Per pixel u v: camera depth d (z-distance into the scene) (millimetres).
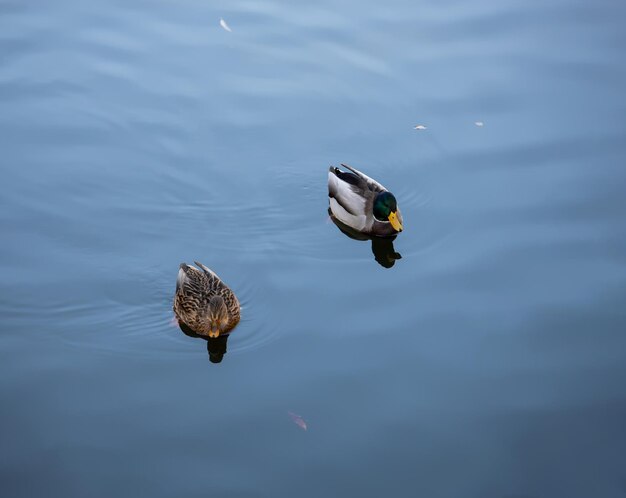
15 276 13820
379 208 15047
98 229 14883
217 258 14359
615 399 11742
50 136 16703
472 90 17953
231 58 18625
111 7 20031
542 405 11648
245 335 12805
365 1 20531
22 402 11492
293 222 15328
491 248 14477
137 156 16375
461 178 16047
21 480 10406
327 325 12961
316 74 18281
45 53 18578
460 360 12328
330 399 11664
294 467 10711
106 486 10391
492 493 10492
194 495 10320
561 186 15680
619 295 13414
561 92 17844
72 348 12539
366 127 17172
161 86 17875
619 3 20453
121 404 11523
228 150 16594
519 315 13117
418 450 10992
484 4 20453
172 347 12625
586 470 10812
